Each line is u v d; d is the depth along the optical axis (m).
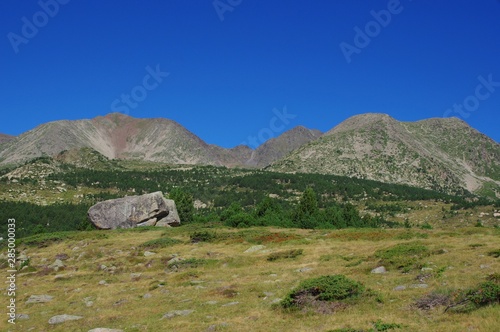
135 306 26.41
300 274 31.23
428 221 181.12
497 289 17.94
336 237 50.91
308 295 22.28
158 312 23.97
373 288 23.95
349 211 88.19
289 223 76.25
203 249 49.62
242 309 22.64
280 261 38.69
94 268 44.25
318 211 83.25
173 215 83.88
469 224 165.88
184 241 56.78
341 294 21.59
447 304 18.69
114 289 32.69
